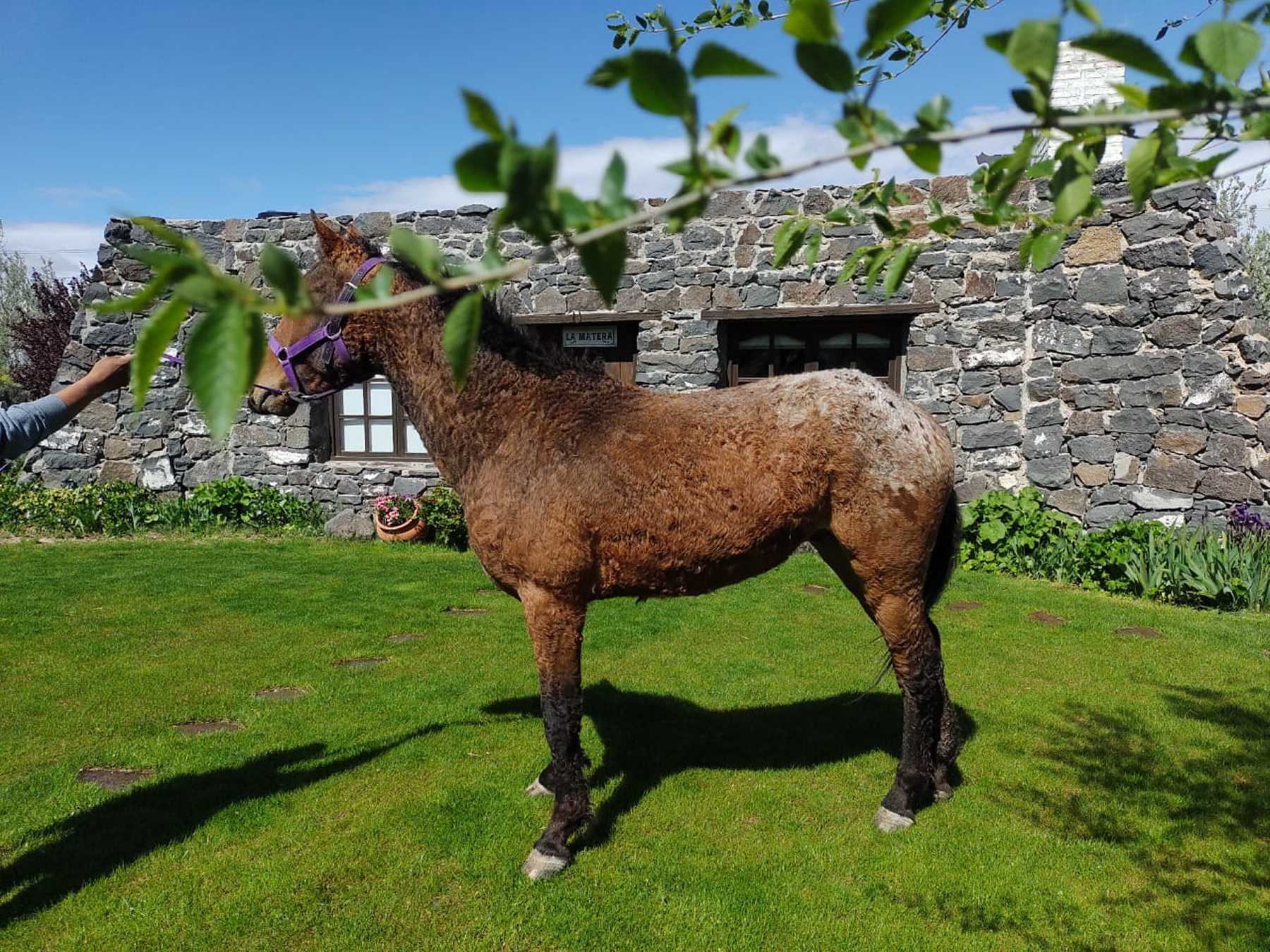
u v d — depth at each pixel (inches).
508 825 122.4
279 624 226.7
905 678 118.5
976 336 315.3
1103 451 301.9
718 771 141.5
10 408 96.3
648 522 105.7
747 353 352.8
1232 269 285.0
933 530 113.0
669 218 34.6
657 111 32.3
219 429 24.4
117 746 148.0
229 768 140.6
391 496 365.1
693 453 106.3
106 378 102.1
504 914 103.0
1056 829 122.5
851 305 324.8
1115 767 141.4
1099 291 299.4
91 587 265.7
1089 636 215.2
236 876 109.9
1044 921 102.5
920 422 112.6
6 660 193.8
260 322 26.1
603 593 112.7
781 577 281.0
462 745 149.2
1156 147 39.2
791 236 61.4
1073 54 272.8
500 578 111.9
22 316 762.2
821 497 110.3
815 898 106.7
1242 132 39.8
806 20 33.9
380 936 99.0
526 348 110.2
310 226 381.1
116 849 115.6
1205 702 170.1
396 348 109.8
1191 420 289.9
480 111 28.5
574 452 105.7
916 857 115.7
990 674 186.5
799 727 160.2
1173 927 101.2
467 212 369.1
